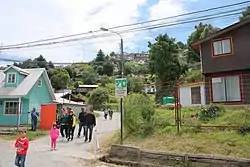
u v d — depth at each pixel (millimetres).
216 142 12109
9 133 24609
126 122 15578
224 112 16625
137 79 60312
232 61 23297
